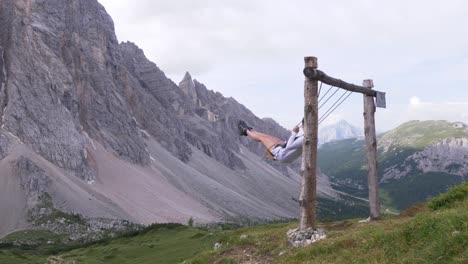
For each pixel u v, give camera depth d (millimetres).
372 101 27078
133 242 96188
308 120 20234
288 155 17156
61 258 94062
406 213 23703
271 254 19656
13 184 193250
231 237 25203
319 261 16000
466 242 11438
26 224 176125
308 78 20109
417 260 12000
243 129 17906
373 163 26656
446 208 19016
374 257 13883
